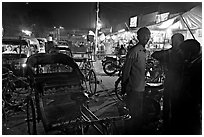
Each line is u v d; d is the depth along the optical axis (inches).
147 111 161.6
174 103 130.3
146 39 135.5
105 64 410.6
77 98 132.0
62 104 136.2
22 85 229.6
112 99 231.1
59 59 161.2
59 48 375.9
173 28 430.6
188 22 379.2
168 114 141.6
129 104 142.1
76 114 132.3
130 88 138.7
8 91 214.7
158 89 201.8
